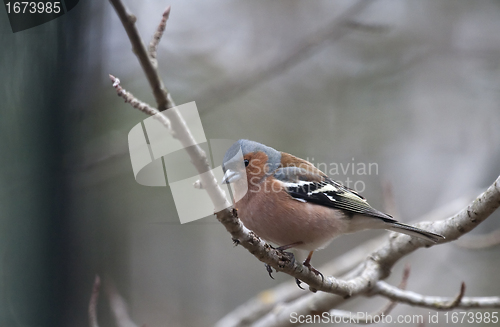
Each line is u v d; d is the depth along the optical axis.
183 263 12.92
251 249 5.61
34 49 6.86
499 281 12.67
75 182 7.86
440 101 15.09
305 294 10.96
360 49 15.20
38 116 6.88
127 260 11.55
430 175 14.24
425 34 15.21
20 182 6.55
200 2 14.70
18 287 6.40
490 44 15.16
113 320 10.59
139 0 13.30
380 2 15.53
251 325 10.72
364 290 7.73
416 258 13.48
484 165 13.88
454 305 7.72
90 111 9.96
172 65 13.71
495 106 14.79
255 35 15.13
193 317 12.66
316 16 15.49
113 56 12.19
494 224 13.36
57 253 7.04
